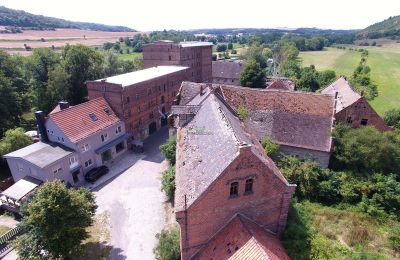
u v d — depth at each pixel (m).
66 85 69.94
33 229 26.73
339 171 38.00
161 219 35.78
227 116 30.64
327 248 23.97
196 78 89.62
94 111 50.09
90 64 74.94
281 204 23.72
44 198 26.42
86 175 45.12
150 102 60.94
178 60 79.38
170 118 42.69
